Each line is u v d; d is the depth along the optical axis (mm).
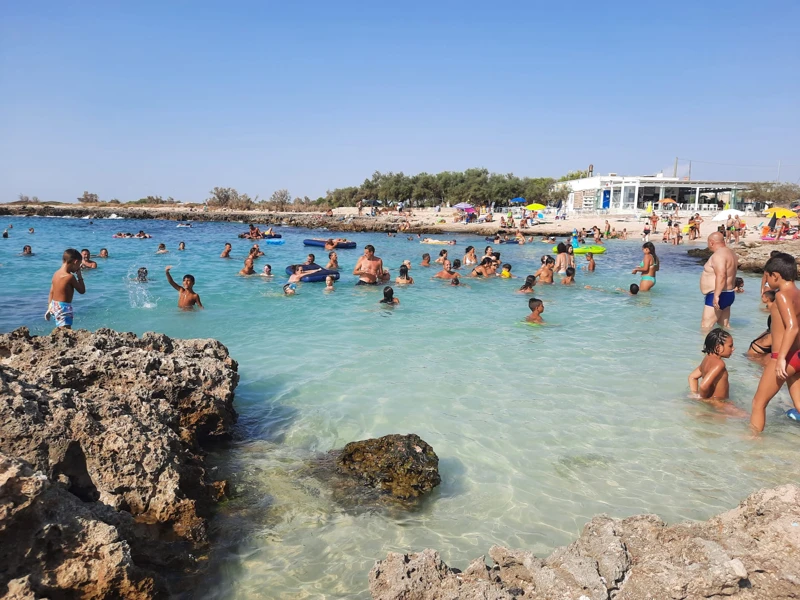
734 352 8828
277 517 4168
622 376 7445
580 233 34594
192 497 4148
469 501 4402
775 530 2969
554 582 2873
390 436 4930
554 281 16828
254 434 5617
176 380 5328
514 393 6758
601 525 3311
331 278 14648
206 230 45562
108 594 2965
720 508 4238
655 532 3203
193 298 11883
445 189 82500
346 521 4137
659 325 10758
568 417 6027
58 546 2930
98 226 48156
